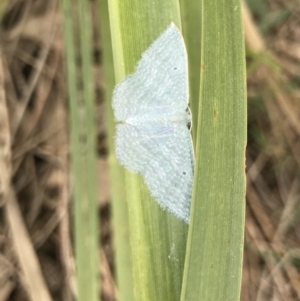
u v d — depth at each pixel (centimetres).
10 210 8
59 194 8
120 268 6
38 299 8
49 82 9
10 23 9
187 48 5
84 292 6
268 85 8
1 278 8
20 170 9
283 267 8
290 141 8
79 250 6
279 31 9
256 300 8
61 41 8
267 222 8
